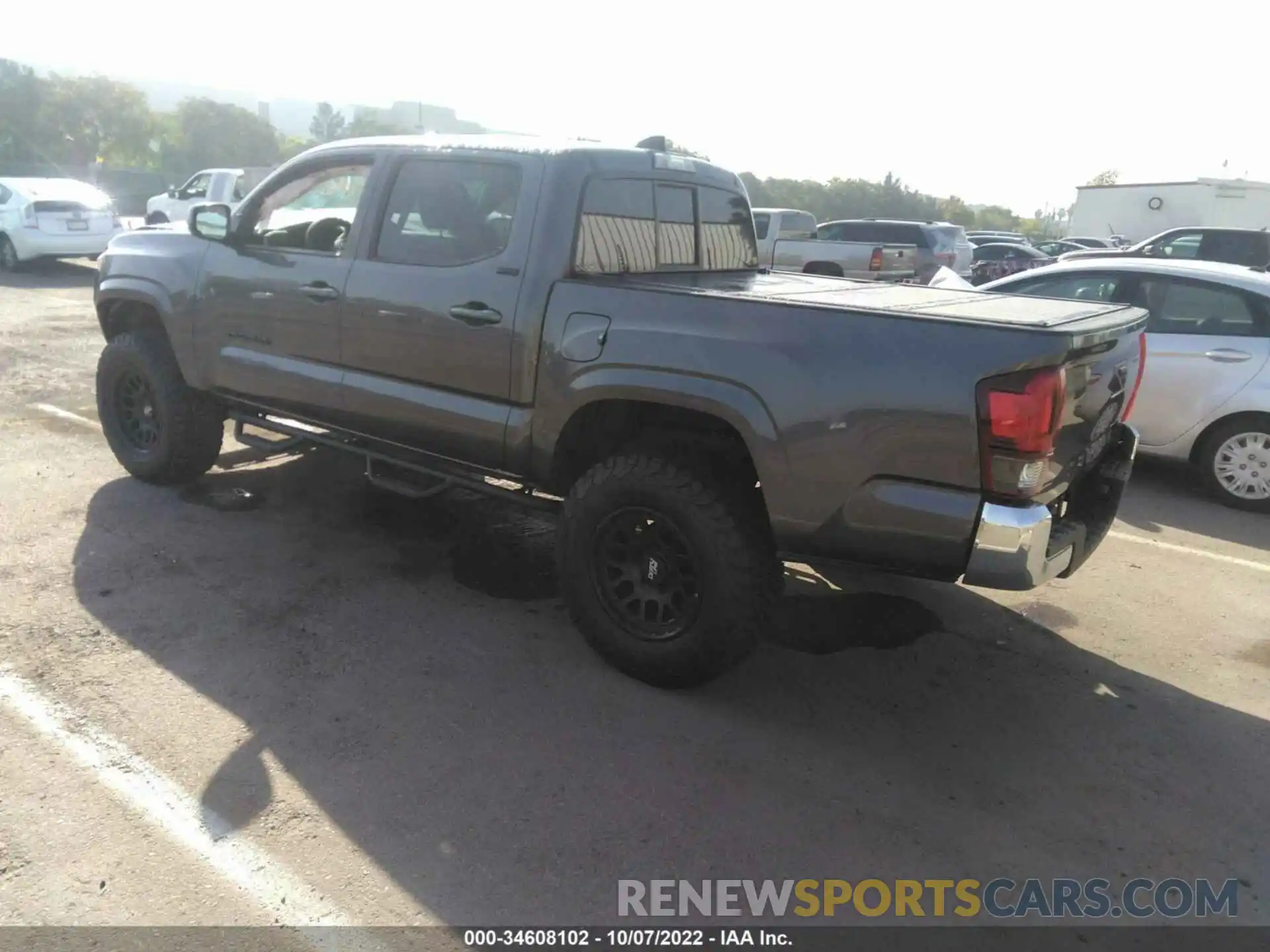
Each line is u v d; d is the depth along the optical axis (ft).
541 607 14.30
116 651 12.19
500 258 12.66
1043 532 9.95
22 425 22.11
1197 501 21.57
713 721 11.53
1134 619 15.17
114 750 10.18
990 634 14.40
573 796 9.91
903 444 10.07
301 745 10.48
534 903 8.44
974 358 9.73
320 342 14.75
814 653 13.55
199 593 13.98
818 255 47.09
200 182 69.82
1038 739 11.58
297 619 13.41
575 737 10.98
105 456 20.17
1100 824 10.03
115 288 17.60
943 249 55.16
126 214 152.35
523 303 12.39
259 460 20.45
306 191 15.26
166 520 16.71
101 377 18.39
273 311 15.29
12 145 159.74
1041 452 9.70
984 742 11.45
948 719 11.93
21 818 9.07
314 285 14.60
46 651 12.07
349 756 10.35
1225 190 79.00
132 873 8.48
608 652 12.37
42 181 54.49
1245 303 20.81
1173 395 21.38
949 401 9.80
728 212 16.46
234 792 9.62
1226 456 21.11
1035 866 9.34
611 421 12.53
